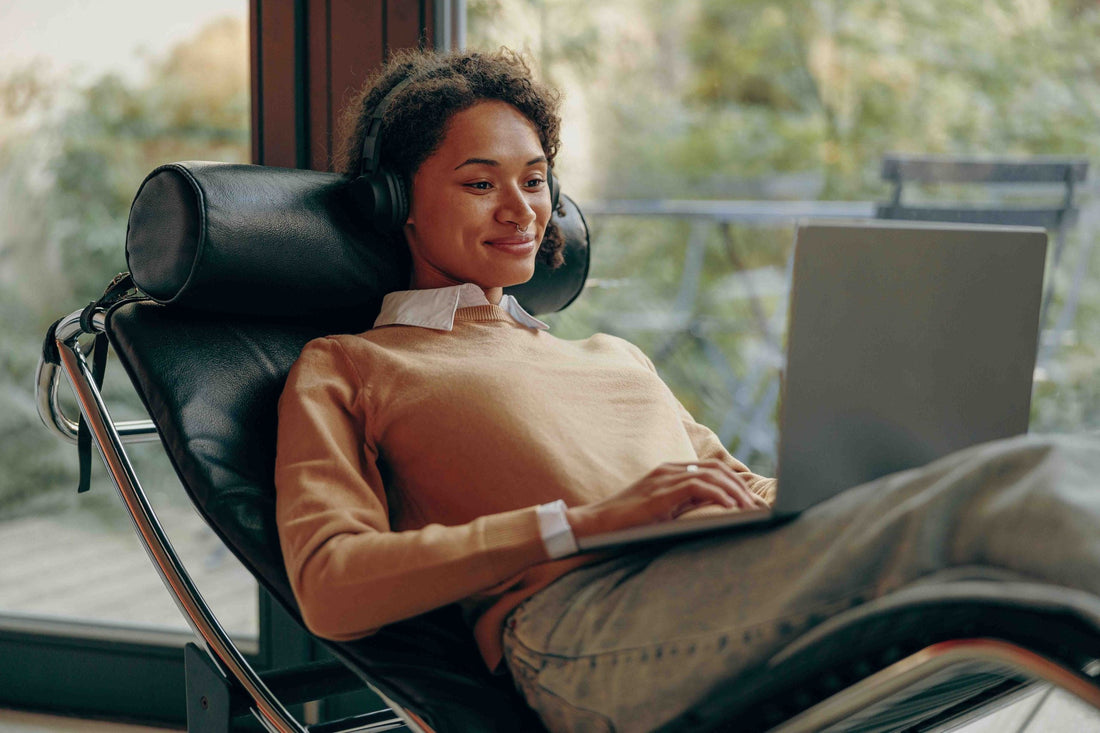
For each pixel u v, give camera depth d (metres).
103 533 2.12
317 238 1.20
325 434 1.03
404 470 1.09
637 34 3.53
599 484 1.06
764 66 4.10
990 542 0.73
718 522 0.88
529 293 1.49
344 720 1.24
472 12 1.81
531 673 0.96
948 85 3.59
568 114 2.94
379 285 1.28
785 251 3.50
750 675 0.83
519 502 1.04
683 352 3.39
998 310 0.96
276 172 1.23
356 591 0.90
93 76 1.96
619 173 3.45
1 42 1.99
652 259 3.44
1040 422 2.84
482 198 1.25
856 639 0.79
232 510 1.06
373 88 1.33
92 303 1.19
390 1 1.68
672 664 0.86
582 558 1.00
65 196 2.02
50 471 2.12
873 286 0.88
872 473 0.90
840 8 3.87
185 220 1.10
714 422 3.35
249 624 1.93
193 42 1.89
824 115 3.96
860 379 0.88
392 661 0.96
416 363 1.13
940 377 0.93
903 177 2.96
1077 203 2.85
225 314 1.22
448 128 1.24
